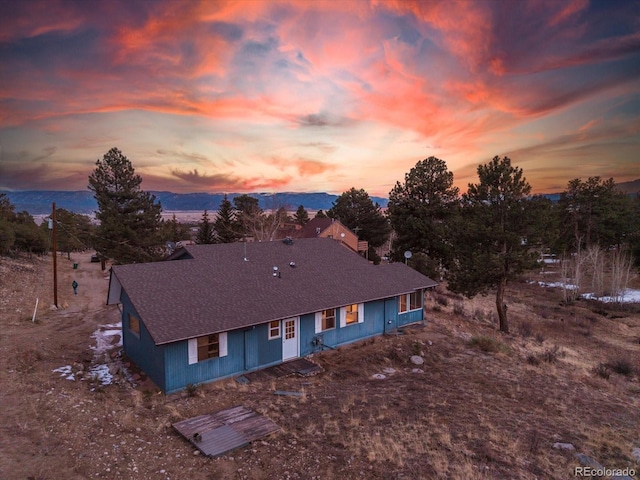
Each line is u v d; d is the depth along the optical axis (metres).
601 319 35.19
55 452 8.74
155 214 39.66
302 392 13.81
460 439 10.26
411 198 42.22
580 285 49.34
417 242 41.53
